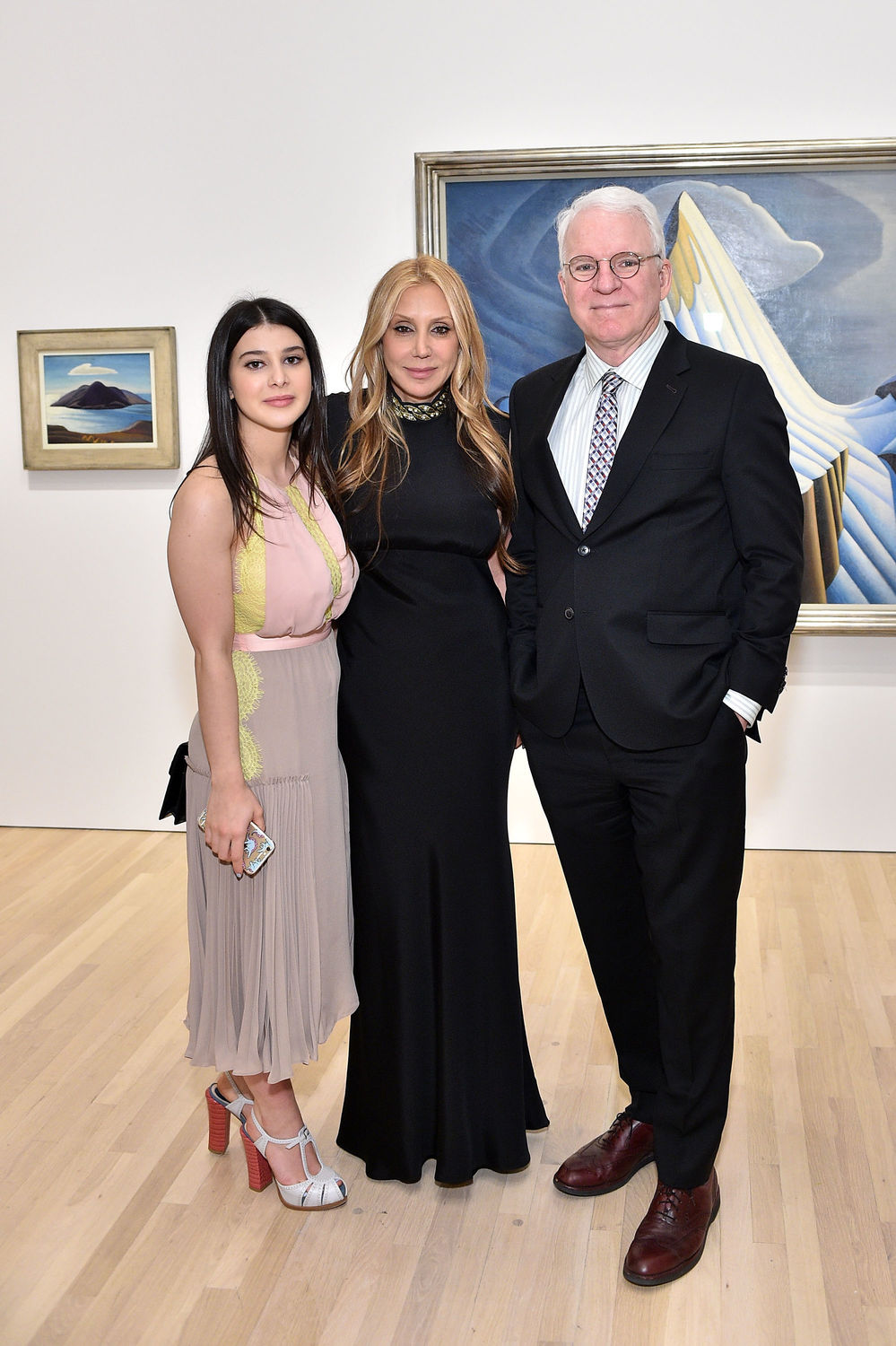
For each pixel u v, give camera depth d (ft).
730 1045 7.54
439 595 7.88
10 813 16.19
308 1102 9.45
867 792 14.92
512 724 8.12
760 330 14.02
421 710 7.82
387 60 14.08
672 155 13.70
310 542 7.51
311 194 14.43
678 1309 7.00
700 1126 7.43
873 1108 9.16
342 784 8.01
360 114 14.21
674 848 7.32
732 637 7.29
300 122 14.30
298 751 7.63
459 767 7.87
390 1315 6.97
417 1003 8.02
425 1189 8.28
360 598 8.05
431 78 14.07
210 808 7.47
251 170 14.46
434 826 7.84
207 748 7.45
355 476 7.79
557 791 7.80
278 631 7.54
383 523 7.78
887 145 13.35
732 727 7.23
